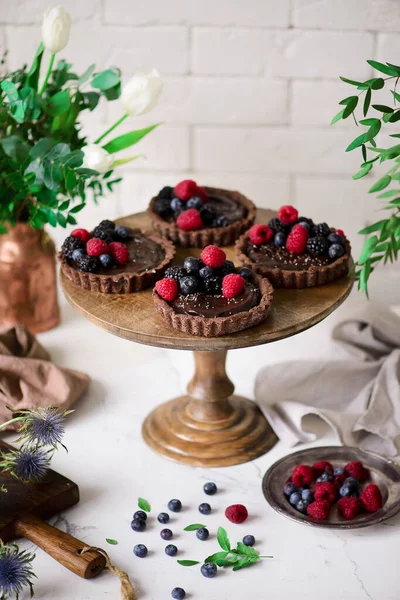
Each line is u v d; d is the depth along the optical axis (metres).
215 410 1.27
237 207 1.33
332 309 1.19
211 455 1.24
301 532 1.15
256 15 1.41
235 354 1.41
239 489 1.20
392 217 1.16
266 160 1.50
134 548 1.12
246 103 1.46
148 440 1.27
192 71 1.45
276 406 1.30
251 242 1.26
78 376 1.34
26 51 1.45
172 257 1.24
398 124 1.45
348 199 1.51
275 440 1.27
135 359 1.42
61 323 1.49
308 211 1.52
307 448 1.24
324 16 1.40
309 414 1.30
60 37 1.27
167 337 1.13
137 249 1.26
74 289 1.22
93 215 1.54
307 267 1.22
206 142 1.49
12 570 1.05
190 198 1.32
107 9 1.42
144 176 1.51
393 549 1.12
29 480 1.15
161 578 1.10
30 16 1.43
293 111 1.46
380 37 1.41
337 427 1.25
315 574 1.10
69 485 1.16
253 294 1.16
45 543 1.10
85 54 1.45
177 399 1.32
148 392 1.35
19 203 1.36
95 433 1.28
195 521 1.16
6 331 1.36
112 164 1.31
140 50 1.44
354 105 1.13
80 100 1.34
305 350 1.37
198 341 1.13
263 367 1.31
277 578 1.09
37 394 1.29
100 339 1.46
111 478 1.22
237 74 1.45
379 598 1.07
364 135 1.13
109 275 1.21
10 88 1.26
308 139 1.48
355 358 1.34
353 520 1.13
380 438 1.26
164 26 1.42
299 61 1.43
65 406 1.29
